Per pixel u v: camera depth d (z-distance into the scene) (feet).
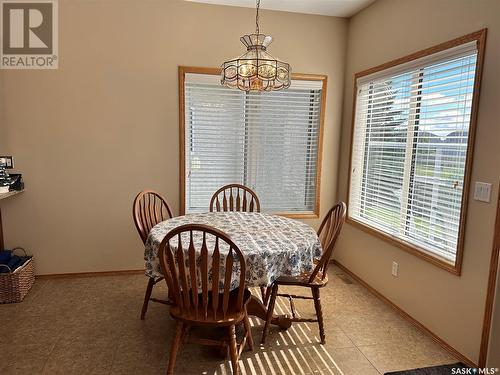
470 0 6.72
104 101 10.16
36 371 6.35
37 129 9.86
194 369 6.52
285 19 11.00
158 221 9.16
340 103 11.83
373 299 9.65
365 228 10.30
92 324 7.97
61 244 10.43
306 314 8.65
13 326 7.82
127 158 10.52
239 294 5.78
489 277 6.29
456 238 7.15
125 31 10.03
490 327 6.23
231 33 10.65
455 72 7.17
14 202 9.98
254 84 6.98
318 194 12.04
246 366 6.64
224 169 11.30
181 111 10.60
